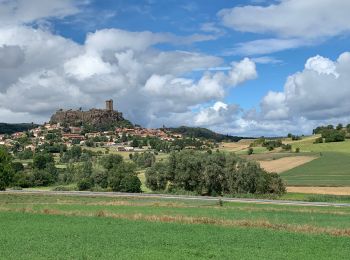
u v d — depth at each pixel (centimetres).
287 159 18025
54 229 4759
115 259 3278
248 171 12306
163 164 13250
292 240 4181
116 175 13650
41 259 3234
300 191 12119
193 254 3522
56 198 9475
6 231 4600
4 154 14700
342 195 10944
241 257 3425
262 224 5122
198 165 12794
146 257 3362
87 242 3984
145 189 14288
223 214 6394
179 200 9169
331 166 16238
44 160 19538
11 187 15275
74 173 17525
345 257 3491
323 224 5359
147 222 5356
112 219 5641
